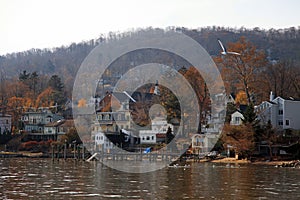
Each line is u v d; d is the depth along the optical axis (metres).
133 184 72.75
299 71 181.12
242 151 123.12
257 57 157.00
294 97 162.62
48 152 158.88
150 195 61.72
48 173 92.06
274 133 125.25
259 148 125.56
